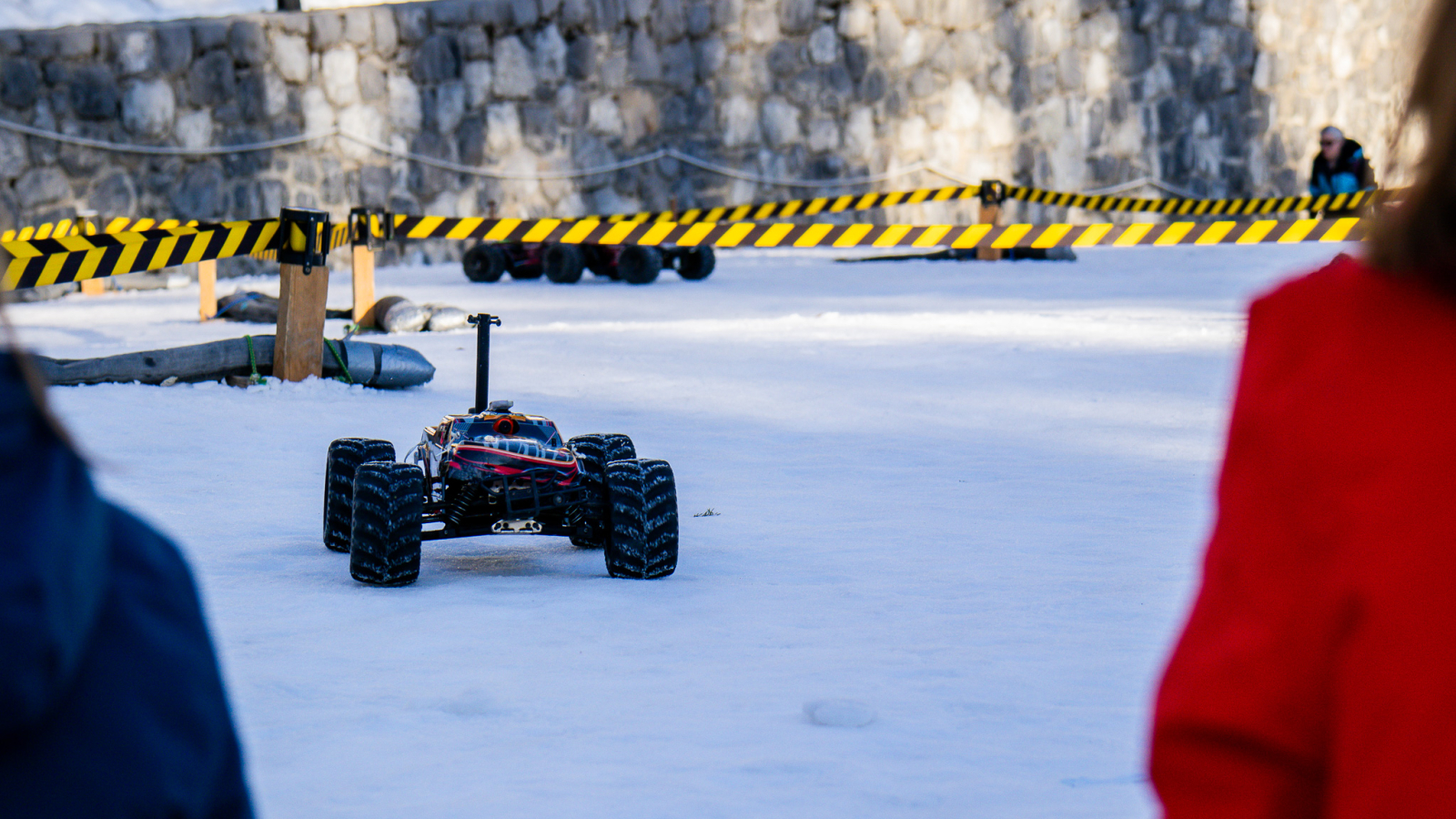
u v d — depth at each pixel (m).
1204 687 1.39
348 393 17.28
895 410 16.41
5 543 1.26
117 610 1.43
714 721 5.74
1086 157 55.72
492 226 20.44
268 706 5.94
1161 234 19.45
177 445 13.57
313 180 46.09
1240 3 57.19
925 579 8.53
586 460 9.48
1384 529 1.28
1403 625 1.26
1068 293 34.66
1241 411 1.44
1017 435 14.65
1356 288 1.38
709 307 31.80
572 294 35.84
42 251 15.73
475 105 48.25
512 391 17.97
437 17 47.41
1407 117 1.33
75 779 1.36
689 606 7.84
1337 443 1.32
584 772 5.10
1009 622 7.44
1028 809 4.73
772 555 9.30
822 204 41.12
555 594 8.13
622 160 50.59
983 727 5.65
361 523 8.26
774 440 14.42
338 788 4.93
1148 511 10.75
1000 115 54.62
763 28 51.66
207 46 43.94
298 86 45.56
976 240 19.56
